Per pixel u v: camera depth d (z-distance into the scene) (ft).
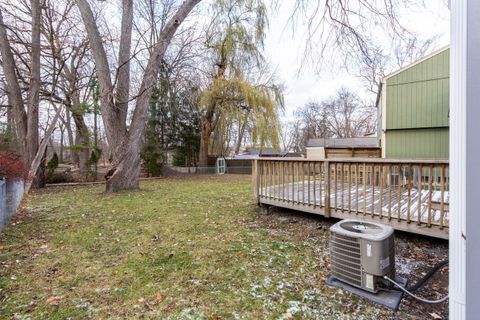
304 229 13.51
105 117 27.84
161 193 26.32
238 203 20.51
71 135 57.98
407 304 6.97
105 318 6.50
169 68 47.55
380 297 7.15
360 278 7.49
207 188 30.76
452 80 3.28
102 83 27.35
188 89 51.34
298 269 9.04
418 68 22.72
